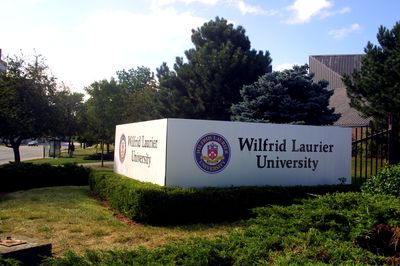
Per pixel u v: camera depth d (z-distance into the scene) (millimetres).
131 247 6664
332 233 5059
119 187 9758
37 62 19641
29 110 18250
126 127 12633
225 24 21422
